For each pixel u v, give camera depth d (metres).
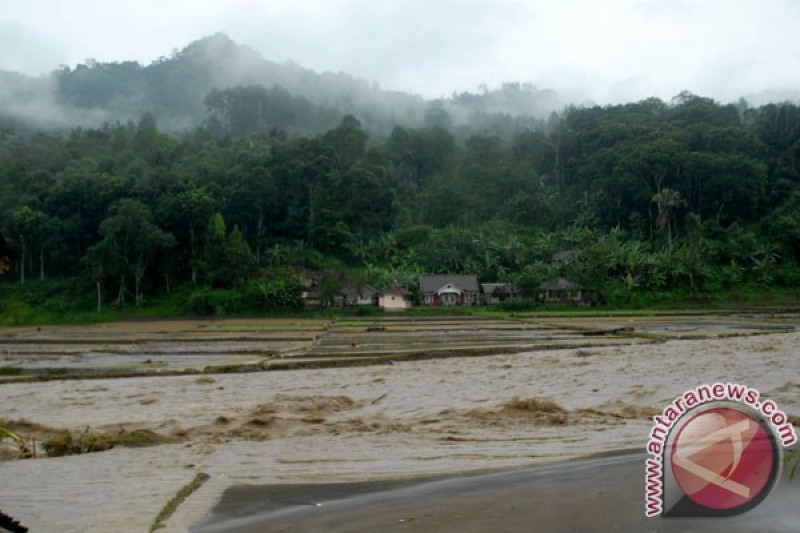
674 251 95.19
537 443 13.06
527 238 109.25
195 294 87.75
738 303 84.94
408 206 122.38
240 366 31.84
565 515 7.72
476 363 31.41
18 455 14.20
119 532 8.08
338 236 104.06
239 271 88.62
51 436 16.75
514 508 8.12
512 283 88.56
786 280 90.12
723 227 103.75
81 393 25.41
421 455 12.39
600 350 35.03
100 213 101.19
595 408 17.66
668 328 51.16
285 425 17.11
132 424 18.25
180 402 22.48
